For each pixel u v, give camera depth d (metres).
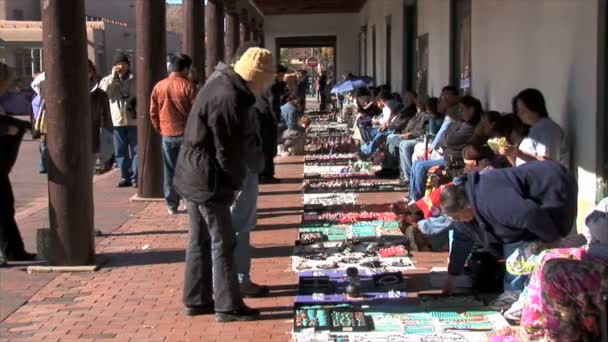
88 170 6.91
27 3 46.62
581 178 6.72
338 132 20.66
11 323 5.48
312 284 6.11
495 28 9.48
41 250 6.96
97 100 11.70
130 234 8.38
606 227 4.58
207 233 5.53
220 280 5.41
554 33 7.34
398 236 7.80
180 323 5.44
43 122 13.77
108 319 5.54
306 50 65.62
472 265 5.94
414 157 10.52
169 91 9.01
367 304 5.63
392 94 13.93
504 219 4.92
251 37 25.02
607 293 3.85
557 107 7.31
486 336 4.95
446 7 12.52
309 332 5.06
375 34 24.34
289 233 8.29
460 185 5.20
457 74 12.05
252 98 5.16
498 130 7.24
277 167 13.99
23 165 15.63
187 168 5.27
